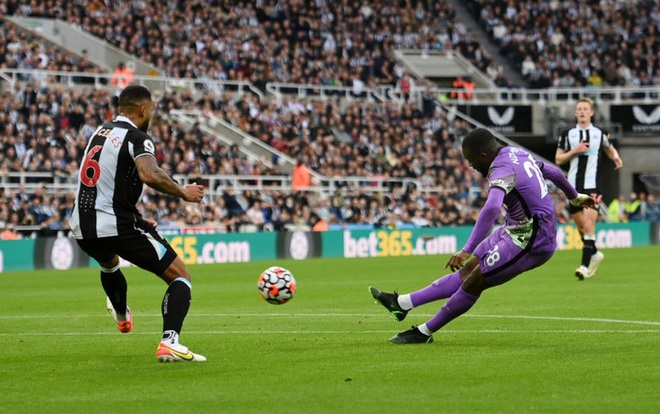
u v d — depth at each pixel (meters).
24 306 28.17
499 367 14.40
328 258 57.59
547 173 17.31
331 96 75.06
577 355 15.59
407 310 17.53
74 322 23.08
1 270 49.38
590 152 32.72
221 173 61.88
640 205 73.19
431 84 80.69
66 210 54.62
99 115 60.81
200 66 71.62
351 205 63.31
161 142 60.25
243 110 68.06
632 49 89.50
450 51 85.06
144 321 23.14
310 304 27.22
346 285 35.06
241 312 25.00
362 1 84.25
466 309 16.95
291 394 12.44
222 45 73.62
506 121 79.62
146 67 70.62
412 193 65.31
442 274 41.44
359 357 15.73
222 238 55.53
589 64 87.75
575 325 20.38
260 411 11.42
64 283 39.03
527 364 14.66
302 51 77.12
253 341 18.25
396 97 76.69
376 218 63.78
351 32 81.81
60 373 14.55
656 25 91.94
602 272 39.31
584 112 32.69
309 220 61.47
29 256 50.50
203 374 14.19
